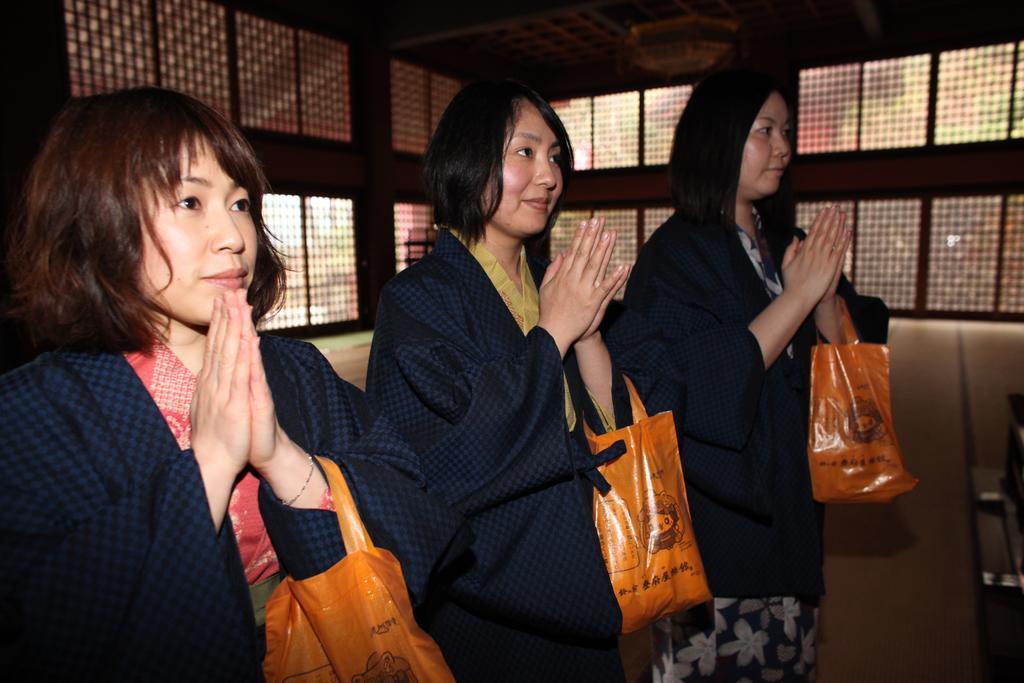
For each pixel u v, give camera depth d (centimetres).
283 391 101
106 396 83
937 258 1162
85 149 78
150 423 84
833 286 163
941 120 1134
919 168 1152
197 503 77
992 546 292
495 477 113
